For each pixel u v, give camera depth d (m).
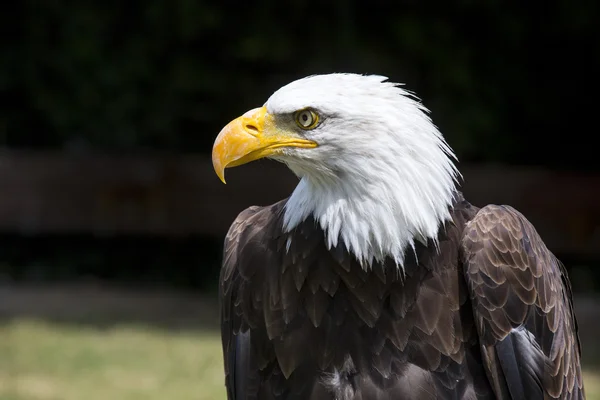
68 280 14.89
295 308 5.38
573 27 14.35
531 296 5.38
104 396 9.48
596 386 9.95
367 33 14.66
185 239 15.11
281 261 5.44
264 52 14.49
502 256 5.33
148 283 14.96
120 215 14.66
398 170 5.09
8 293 13.85
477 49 14.76
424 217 5.14
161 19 14.58
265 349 5.51
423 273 5.29
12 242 15.05
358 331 5.29
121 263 15.12
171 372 10.31
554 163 15.25
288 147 5.24
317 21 14.61
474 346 5.38
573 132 15.17
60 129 15.09
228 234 5.97
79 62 14.76
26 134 15.25
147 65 14.85
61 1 14.66
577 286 14.66
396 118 5.11
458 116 14.78
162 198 14.63
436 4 14.58
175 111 15.05
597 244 14.33
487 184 14.47
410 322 5.27
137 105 15.02
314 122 5.17
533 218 14.45
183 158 14.77
